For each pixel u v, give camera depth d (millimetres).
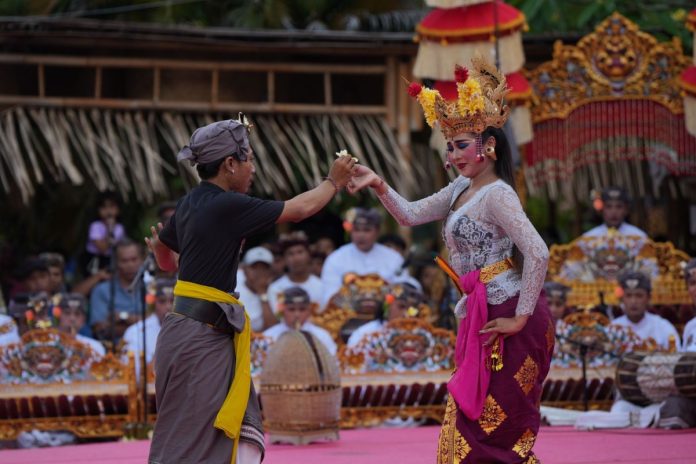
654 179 23719
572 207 26984
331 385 13883
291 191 22578
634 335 17281
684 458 11289
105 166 21453
